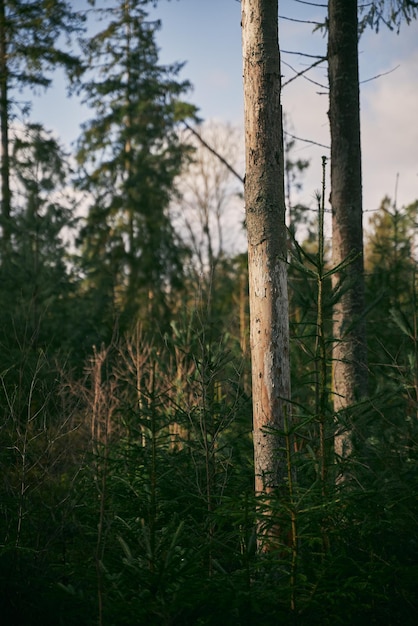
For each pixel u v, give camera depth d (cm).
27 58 2038
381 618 411
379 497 474
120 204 2516
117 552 464
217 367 617
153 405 515
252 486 574
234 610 396
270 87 596
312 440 511
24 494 512
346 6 820
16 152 1912
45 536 505
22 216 1413
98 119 2639
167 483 548
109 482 527
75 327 1220
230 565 493
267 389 564
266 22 598
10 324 965
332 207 808
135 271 2334
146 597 395
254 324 580
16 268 1244
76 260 1470
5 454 534
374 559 450
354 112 811
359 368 748
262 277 579
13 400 561
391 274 1035
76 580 455
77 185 2550
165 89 2636
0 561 452
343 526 466
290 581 420
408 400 525
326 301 573
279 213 588
